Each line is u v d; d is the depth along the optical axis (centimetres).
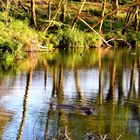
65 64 3916
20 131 1961
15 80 3061
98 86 2934
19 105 2372
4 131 1958
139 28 6425
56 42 5150
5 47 4059
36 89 2781
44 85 2916
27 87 2834
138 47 5678
